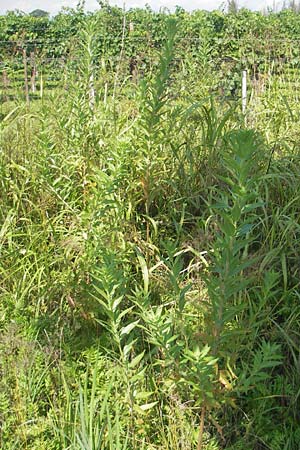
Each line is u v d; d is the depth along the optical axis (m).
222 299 2.60
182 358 2.97
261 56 7.32
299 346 3.42
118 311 2.89
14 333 3.50
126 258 3.84
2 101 5.64
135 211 4.20
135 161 4.07
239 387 2.79
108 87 5.63
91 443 2.75
